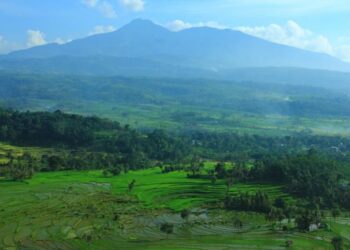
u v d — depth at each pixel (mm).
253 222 160750
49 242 133625
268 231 150125
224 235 144625
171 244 134000
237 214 170125
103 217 160750
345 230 153250
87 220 156375
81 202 178000
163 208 176000
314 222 154625
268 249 131875
